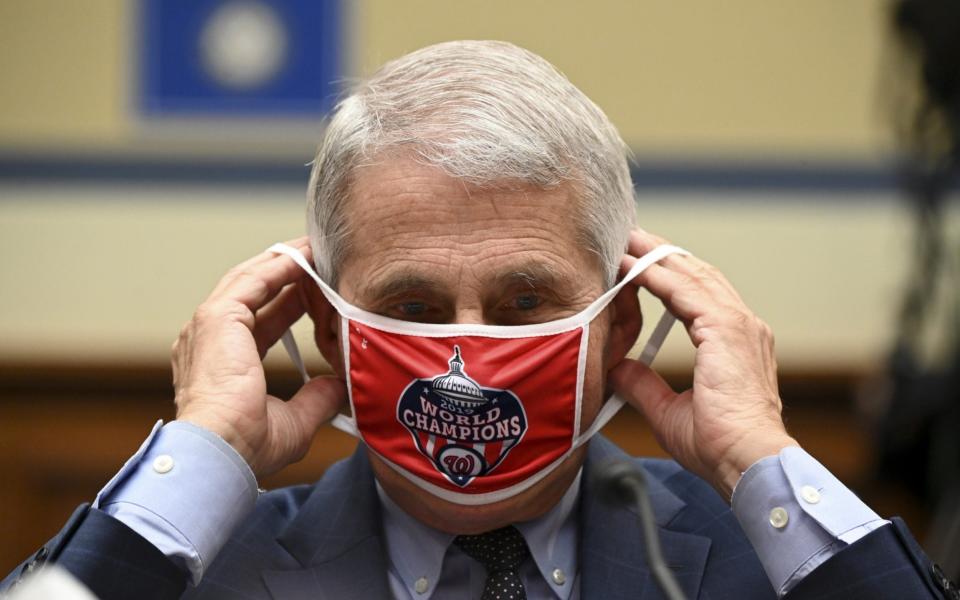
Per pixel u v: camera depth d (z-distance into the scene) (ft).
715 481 18.89
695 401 19.08
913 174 28.19
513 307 18.75
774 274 43.65
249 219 44.29
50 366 43.60
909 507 37.37
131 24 44.47
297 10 44.06
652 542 15.64
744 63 43.86
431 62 18.99
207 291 44.21
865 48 43.65
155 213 44.42
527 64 18.98
